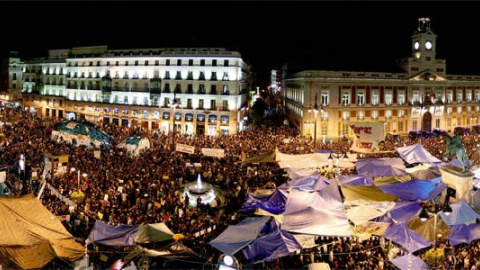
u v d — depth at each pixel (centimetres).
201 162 4153
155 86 8262
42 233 1564
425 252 2053
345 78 7394
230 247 1766
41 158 3831
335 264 1948
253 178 3491
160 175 3447
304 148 5119
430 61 8175
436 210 2020
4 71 11719
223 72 7950
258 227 1922
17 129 5597
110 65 8912
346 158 3431
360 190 2506
